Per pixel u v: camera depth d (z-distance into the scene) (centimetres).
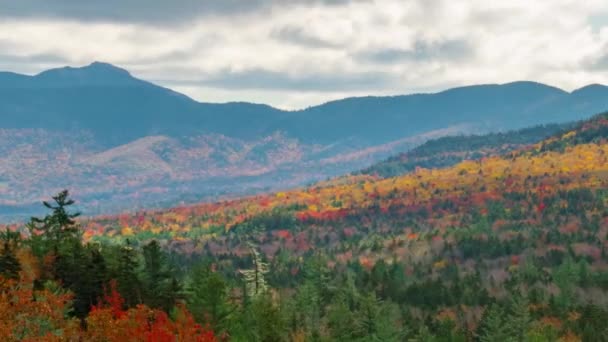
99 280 5853
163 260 6950
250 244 8369
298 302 9825
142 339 3988
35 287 5291
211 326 5591
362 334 9494
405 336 11469
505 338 10981
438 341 11106
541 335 10944
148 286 6419
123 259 6306
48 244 7462
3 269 5331
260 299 5856
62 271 5916
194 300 5866
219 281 5891
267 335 5638
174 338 4056
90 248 7175
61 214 8212
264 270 8238
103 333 3962
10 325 3412
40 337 3412
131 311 4253
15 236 7294
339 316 8869
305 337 7156
